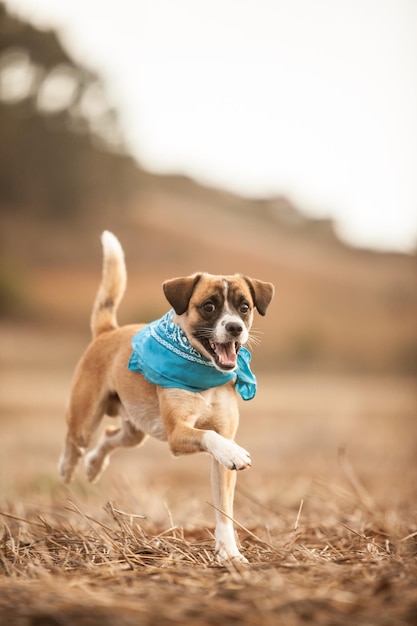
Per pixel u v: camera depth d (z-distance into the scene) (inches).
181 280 283.9
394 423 912.3
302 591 190.7
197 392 276.7
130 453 722.2
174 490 475.2
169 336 281.6
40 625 171.0
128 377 302.0
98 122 3122.5
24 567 231.9
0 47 2883.9
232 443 257.8
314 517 335.9
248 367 287.9
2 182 2984.7
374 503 362.6
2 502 363.9
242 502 396.5
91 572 222.1
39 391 1130.0
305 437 789.9
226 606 179.6
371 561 228.1
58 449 673.0
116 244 350.0
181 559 243.4
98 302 344.8
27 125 2979.8
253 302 295.1
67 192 3029.0
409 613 172.1
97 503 381.1
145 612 175.5
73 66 2994.6
